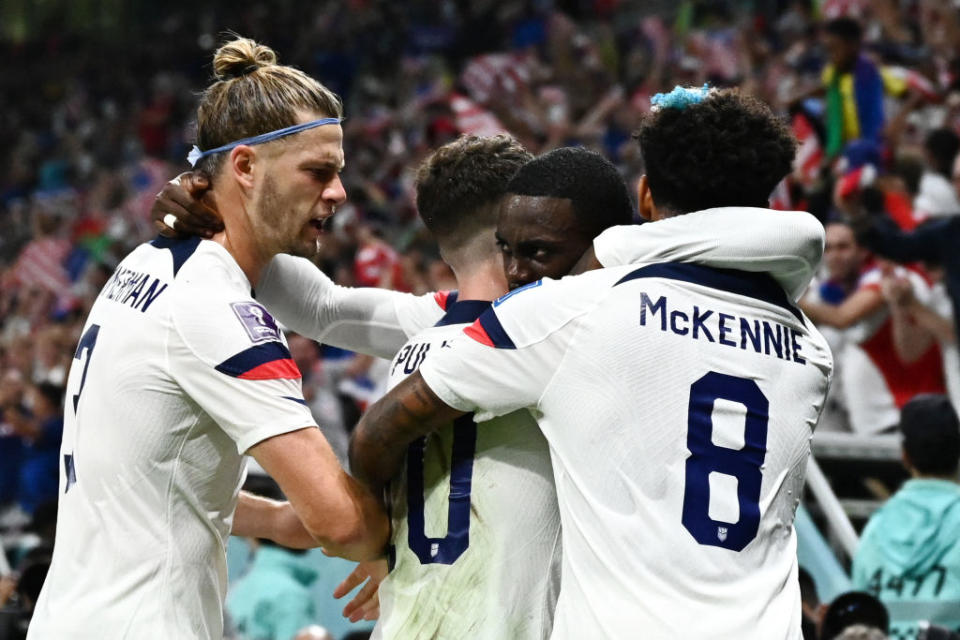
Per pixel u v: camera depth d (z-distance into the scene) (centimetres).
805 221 839
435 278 3095
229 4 6994
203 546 925
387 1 6097
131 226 5353
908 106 2956
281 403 885
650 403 813
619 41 4822
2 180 6738
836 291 2366
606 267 855
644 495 805
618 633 788
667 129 851
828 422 2202
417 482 906
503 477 884
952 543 1448
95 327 944
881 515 1520
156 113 6531
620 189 895
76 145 6656
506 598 874
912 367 2103
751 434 823
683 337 823
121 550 894
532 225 877
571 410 825
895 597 1473
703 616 784
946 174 2552
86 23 7494
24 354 4003
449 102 4538
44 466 2920
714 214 840
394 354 1084
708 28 4488
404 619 891
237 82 938
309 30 6469
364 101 5666
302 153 923
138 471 898
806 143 2773
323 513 875
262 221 935
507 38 5472
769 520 825
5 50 7594
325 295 1087
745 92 872
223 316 891
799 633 823
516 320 837
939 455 1485
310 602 1752
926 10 3456
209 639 937
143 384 897
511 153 941
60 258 5234
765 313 849
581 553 819
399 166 4528
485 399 845
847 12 3747
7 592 1495
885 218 2070
